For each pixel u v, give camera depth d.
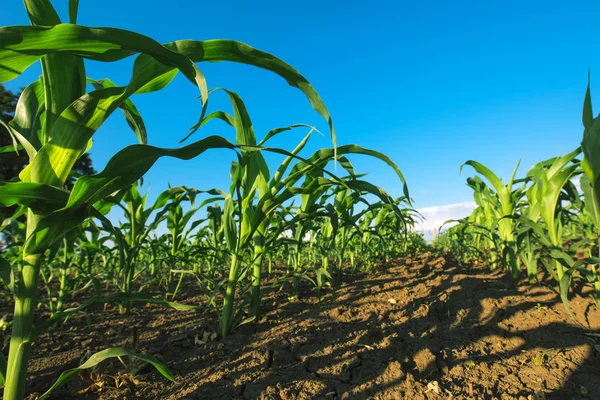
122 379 1.48
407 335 2.00
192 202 2.22
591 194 2.05
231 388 1.48
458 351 1.81
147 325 2.24
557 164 2.31
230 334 2.02
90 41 0.86
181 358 1.77
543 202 2.34
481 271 3.44
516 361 1.72
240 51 1.09
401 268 3.80
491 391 1.47
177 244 2.96
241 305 2.14
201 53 1.08
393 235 4.18
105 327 2.21
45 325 0.98
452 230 4.53
